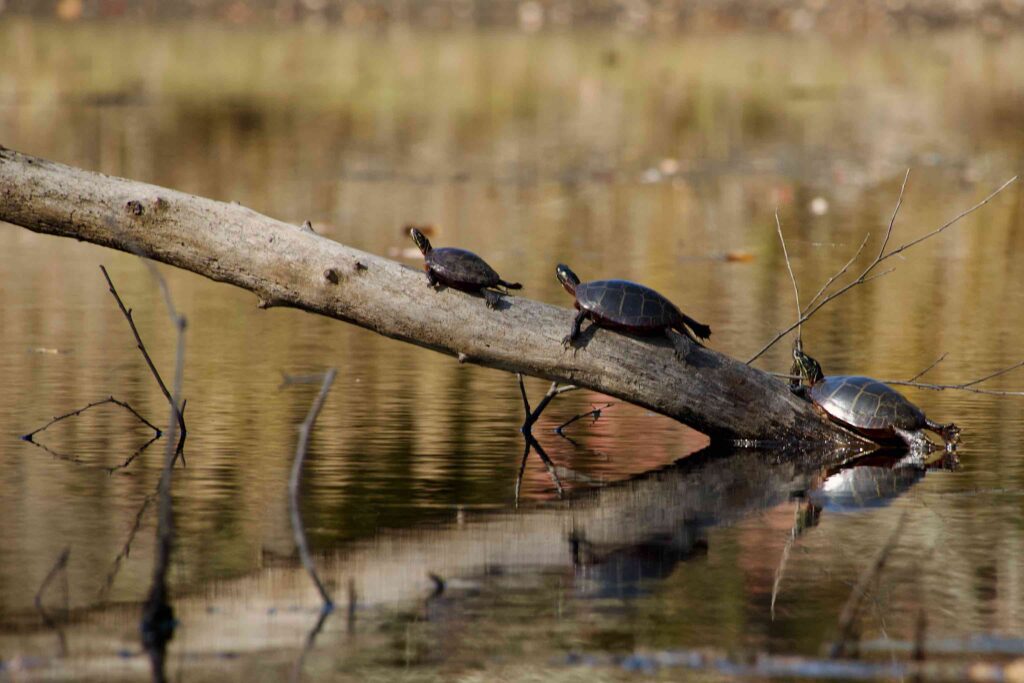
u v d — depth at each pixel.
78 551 9.05
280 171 27.98
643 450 12.32
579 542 9.38
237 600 8.25
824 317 17.66
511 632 7.82
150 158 28.50
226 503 10.18
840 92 39.41
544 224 23.88
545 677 7.27
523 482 10.98
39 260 21.28
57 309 17.75
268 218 12.72
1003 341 16.31
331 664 7.41
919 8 55.28
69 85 38.09
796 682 7.21
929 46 49.09
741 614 8.09
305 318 17.69
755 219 24.58
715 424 12.65
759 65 44.59
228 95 37.56
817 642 7.68
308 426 8.49
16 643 7.61
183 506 10.09
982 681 7.23
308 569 8.30
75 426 12.50
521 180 28.16
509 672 7.32
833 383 12.77
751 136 33.12
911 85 40.81
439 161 29.88
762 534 9.61
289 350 15.88
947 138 32.91
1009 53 47.31
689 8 55.66
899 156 30.91
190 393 13.80
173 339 16.27
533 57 45.59
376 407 13.46
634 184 27.97
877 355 15.62
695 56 46.50
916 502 10.48
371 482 10.87
